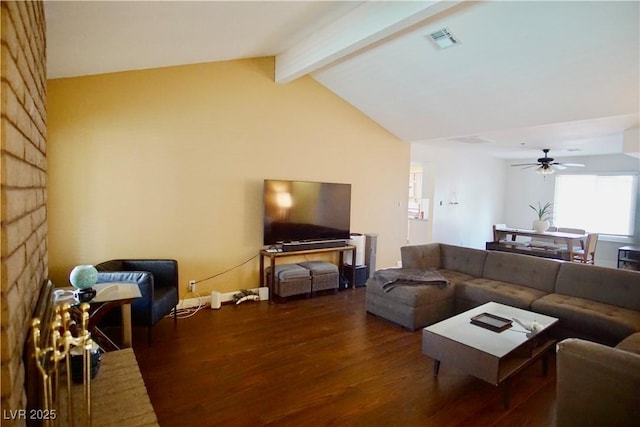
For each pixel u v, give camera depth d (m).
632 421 1.70
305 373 2.82
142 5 2.15
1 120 0.90
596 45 3.15
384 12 3.11
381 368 2.93
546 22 3.04
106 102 3.66
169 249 4.10
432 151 7.69
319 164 5.24
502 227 7.97
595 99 3.88
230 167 4.45
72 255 3.58
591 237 6.48
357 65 4.44
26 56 1.24
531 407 2.44
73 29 2.30
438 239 8.02
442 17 3.21
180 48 3.34
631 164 7.76
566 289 3.64
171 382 2.64
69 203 3.54
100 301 2.56
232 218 4.50
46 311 1.48
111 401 1.80
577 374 1.85
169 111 4.00
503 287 3.85
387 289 3.92
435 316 3.86
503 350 2.42
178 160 4.09
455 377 2.80
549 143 6.73
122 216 3.80
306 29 3.72
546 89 3.93
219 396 2.48
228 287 4.54
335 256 5.57
